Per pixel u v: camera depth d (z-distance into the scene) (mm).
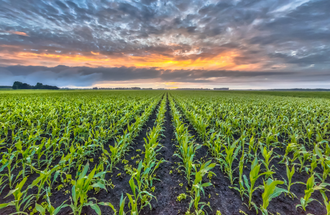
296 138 4547
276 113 11680
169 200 3135
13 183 3229
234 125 7262
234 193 3342
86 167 2455
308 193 2625
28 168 4070
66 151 4875
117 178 3855
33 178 3699
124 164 4551
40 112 8836
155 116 13422
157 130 5906
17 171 3949
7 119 6504
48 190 3092
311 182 2562
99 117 8586
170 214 2781
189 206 2723
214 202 3068
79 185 2332
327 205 2387
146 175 3410
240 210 2850
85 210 2795
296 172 4160
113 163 4566
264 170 4262
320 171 4145
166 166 4508
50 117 7629
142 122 8562
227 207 2938
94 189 3357
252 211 2838
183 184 3650
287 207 2916
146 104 16641
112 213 2758
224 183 3699
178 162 4605
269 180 2668
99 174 2672
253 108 12375
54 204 2889
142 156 5148
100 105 12172
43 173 2615
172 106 13742
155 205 2984
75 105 12453
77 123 6555
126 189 3455
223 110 12148
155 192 3367
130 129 5789
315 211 2818
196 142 6480
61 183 3494
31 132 4836
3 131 5938
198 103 16234
